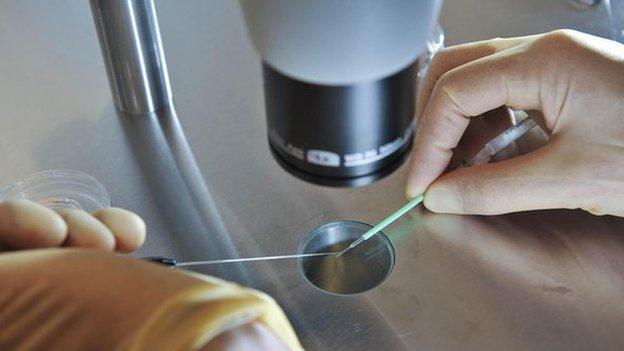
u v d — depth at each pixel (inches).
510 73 16.2
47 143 19.0
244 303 11.4
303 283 16.4
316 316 15.9
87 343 11.8
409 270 16.6
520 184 16.6
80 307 12.0
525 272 16.5
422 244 16.9
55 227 13.9
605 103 16.1
